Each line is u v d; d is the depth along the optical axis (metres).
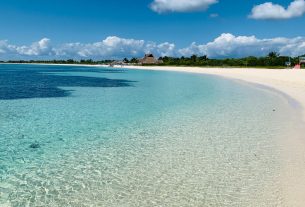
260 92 26.06
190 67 98.56
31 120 14.11
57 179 7.65
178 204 6.40
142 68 109.44
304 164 8.35
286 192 6.77
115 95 24.28
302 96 21.42
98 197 6.72
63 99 21.42
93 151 9.78
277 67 81.69
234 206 6.27
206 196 6.71
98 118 14.70
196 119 14.43
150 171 8.12
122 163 8.71
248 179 7.50
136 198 6.67
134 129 12.54
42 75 56.34
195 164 8.56
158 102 20.17
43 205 6.39
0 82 36.19
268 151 9.52
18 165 8.57
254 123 13.45
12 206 6.35
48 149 9.99
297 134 11.32
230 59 104.06
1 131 12.07
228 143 10.47
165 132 12.03
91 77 51.62
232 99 21.62
